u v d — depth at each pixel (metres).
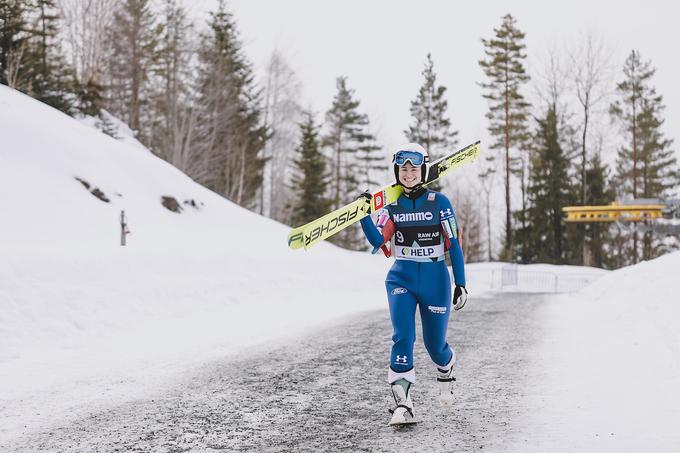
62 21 41.44
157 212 21.64
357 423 4.14
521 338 7.93
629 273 12.48
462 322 9.71
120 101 46.34
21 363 6.38
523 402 4.59
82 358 6.66
